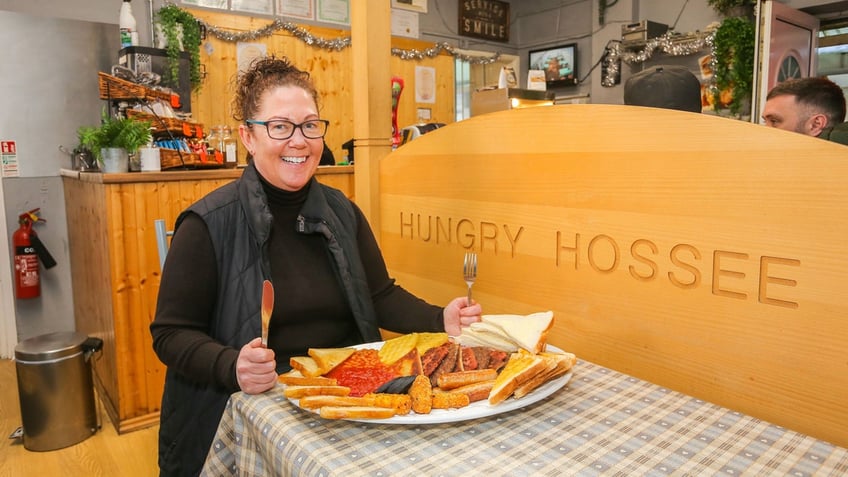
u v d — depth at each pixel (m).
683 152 1.01
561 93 6.51
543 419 0.85
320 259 1.39
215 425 1.17
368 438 0.80
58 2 3.92
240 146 4.93
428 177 1.63
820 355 0.86
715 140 0.97
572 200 1.22
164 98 3.25
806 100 2.09
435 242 1.64
